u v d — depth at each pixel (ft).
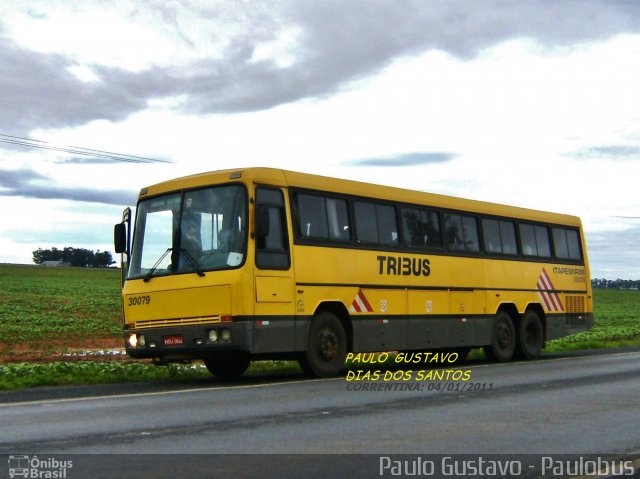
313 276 55.98
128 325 55.47
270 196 53.83
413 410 37.40
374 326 60.80
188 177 55.31
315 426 32.50
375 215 62.49
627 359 74.38
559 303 82.94
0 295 227.20
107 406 38.78
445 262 68.74
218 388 47.88
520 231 78.79
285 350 53.36
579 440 29.89
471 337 71.00
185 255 53.67
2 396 43.24
